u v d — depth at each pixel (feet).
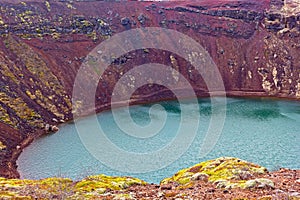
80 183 194.49
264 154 388.98
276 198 128.98
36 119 553.23
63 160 395.96
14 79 620.90
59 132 514.68
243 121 530.27
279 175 176.96
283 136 453.58
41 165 387.96
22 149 449.06
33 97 606.96
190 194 149.28
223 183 162.71
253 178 174.81
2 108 538.47
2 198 153.69
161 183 211.61
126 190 176.96
